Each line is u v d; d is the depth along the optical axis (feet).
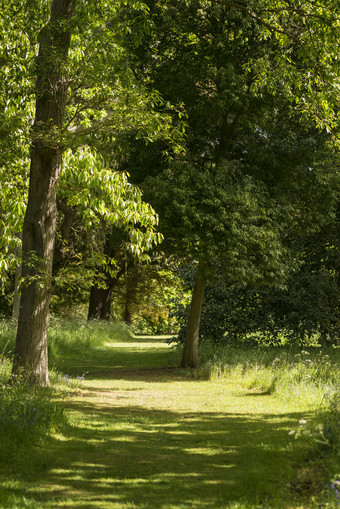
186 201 43.37
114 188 33.78
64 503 13.92
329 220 52.16
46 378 34.71
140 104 34.30
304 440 20.75
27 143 32.96
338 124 42.27
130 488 15.56
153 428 25.58
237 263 44.83
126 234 50.34
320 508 12.75
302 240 63.98
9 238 35.04
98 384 42.01
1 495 14.10
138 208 34.68
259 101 47.24
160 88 48.19
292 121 49.78
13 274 103.14
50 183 34.53
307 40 40.70
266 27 42.65
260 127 49.14
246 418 28.25
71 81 34.86
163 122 37.65
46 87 34.12
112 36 36.63
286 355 51.03
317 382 35.55
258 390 39.22
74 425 24.68
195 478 16.70
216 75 45.24
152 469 17.87
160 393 38.11
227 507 13.60
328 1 38.01
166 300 140.36
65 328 82.23
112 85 33.47
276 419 27.58
